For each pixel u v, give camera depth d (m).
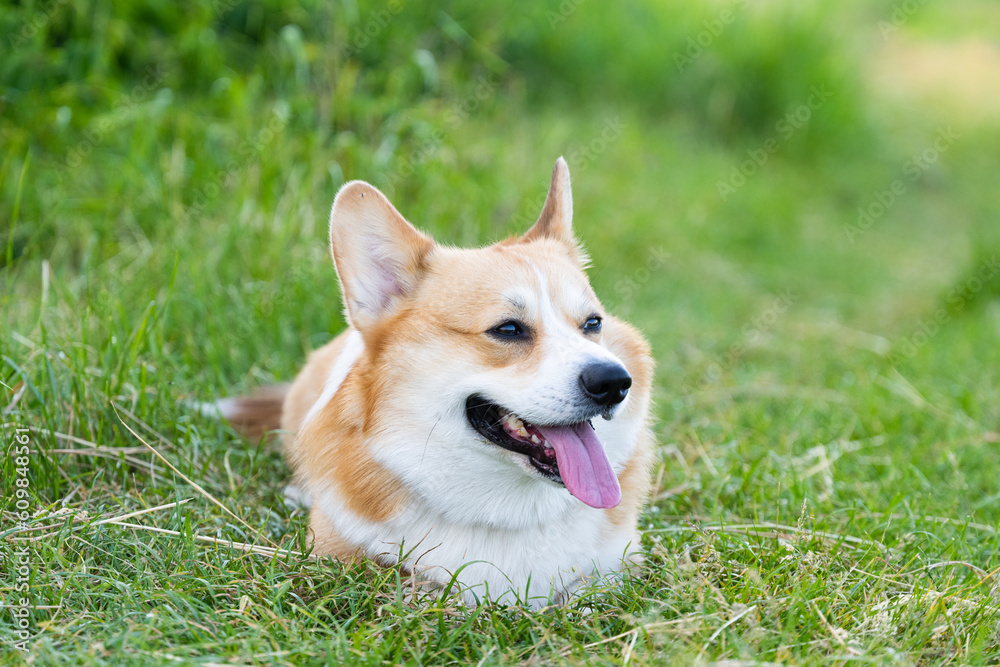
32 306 4.69
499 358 2.93
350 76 6.63
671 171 9.10
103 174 5.85
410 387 2.93
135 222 5.54
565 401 2.79
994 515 3.99
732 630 2.68
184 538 3.07
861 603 2.97
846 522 3.68
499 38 9.19
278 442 4.18
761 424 4.85
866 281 8.41
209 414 4.18
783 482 4.00
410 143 6.60
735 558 3.27
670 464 4.23
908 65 15.48
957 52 16.66
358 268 3.04
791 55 10.95
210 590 2.79
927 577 3.19
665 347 6.01
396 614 2.74
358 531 3.02
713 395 5.31
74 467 3.67
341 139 6.14
